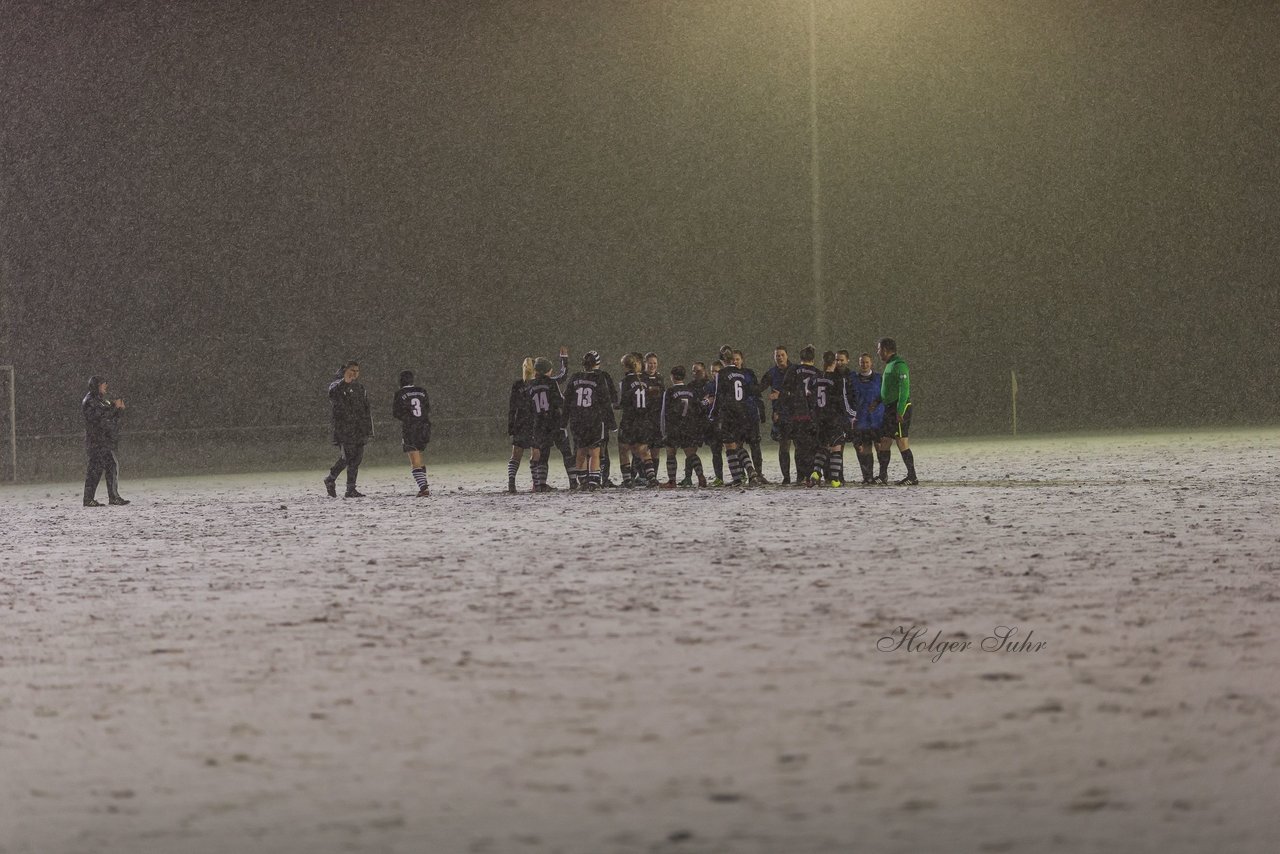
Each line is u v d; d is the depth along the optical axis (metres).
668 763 11.05
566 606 19.52
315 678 14.88
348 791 10.59
